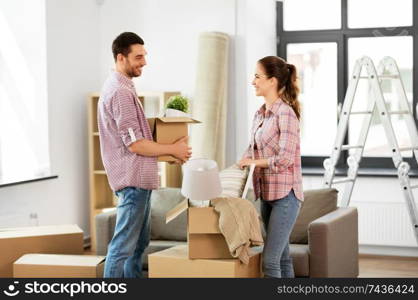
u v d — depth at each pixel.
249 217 4.78
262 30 8.37
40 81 7.73
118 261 4.96
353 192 7.93
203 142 7.84
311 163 8.55
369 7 8.32
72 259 5.44
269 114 4.89
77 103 8.25
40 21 7.70
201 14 8.25
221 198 4.83
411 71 8.22
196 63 8.20
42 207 7.66
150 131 5.03
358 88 8.42
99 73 8.62
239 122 8.14
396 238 7.74
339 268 5.88
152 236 6.32
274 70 4.82
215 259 4.87
